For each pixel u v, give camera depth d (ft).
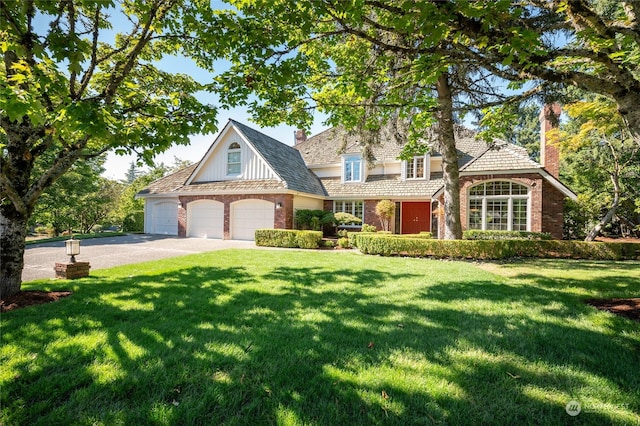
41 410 7.65
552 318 14.35
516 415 7.59
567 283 21.94
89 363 9.87
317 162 71.92
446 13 11.80
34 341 11.40
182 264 29.68
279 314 14.80
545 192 46.42
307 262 31.32
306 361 10.13
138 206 92.32
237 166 62.69
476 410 7.75
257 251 40.70
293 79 18.47
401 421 7.36
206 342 11.48
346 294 18.60
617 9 21.07
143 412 7.60
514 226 47.50
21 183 16.47
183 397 8.21
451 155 37.47
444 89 32.48
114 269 26.50
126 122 15.75
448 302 16.99
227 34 15.75
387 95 23.75
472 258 35.55
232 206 60.03
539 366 9.90
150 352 10.59
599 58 13.76
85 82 16.25
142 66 21.61
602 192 58.08
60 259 33.24
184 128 16.83
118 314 14.49
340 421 7.36
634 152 49.47
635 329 12.99
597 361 10.22
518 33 12.09
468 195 49.65
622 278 23.82
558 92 24.95
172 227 69.05
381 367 9.75
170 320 13.82
